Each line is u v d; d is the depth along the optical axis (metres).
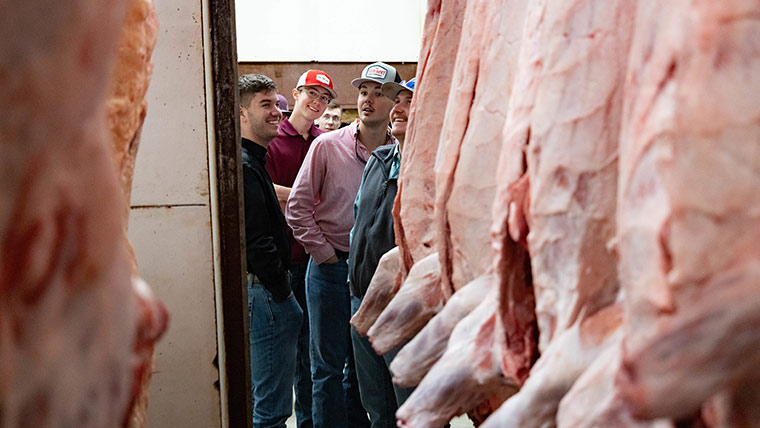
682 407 0.76
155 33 1.44
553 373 1.13
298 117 4.90
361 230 3.31
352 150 4.01
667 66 0.80
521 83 1.26
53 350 0.61
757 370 0.75
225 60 2.69
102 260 0.64
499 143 1.55
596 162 1.14
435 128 1.95
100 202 0.64
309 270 4.02
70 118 0.59
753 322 0.74
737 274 0.75
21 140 0.56
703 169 0.76
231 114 2.72
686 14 0.79
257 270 3.58
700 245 0.76
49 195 0.59
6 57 0.53
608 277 1.16
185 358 2.73
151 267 2.69
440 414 1.43
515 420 1.14
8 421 0.59
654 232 0.79
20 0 0.52
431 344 1.60
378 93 3.98
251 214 3.52
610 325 1.13
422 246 1.98
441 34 1.92
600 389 0.95
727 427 0.85
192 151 2.69
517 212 1.25
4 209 0.57
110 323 0.66
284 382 3.77
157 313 0.84
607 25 1.14
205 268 2.73
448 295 1.72
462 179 1.61
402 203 2.01
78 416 0.65
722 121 0.76
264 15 7.79
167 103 2.67
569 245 1.16
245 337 2.80
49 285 0.60
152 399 2.72
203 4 2.66
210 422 2.75
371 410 3.50
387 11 7.98
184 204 2.70
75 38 0.56
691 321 0.75
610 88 1.13
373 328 1.89
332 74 7.94
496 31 1.56
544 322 1.22
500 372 1.41
